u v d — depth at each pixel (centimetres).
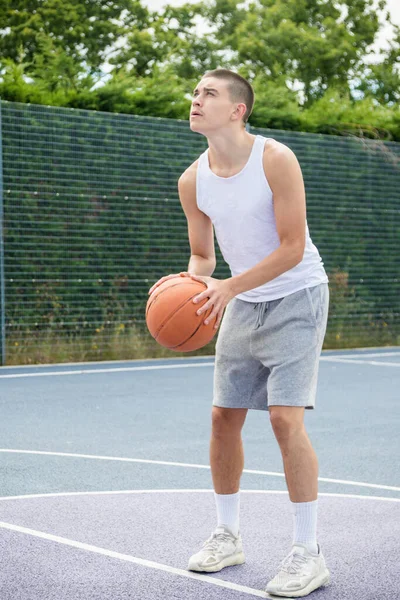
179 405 1148
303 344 498
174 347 495
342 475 757
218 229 518
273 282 503
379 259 1995
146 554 531
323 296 512
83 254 1636
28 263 1583
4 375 1445
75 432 955
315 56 3297
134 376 1446
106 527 588
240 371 519
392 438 933
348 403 1180
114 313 1675
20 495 676
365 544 554
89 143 1636
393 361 1706
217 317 494
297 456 489
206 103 493
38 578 484
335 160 1928
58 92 1686
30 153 1578
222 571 503
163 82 1836
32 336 1596
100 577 488
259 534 576
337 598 461
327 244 1920
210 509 637
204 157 515
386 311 2011
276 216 492
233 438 520
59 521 602
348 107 2059
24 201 1574
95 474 752
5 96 1647
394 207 2012
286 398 493
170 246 1730
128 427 986
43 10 2836
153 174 1706
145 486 708
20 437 924
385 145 1995
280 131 1866
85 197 1634
